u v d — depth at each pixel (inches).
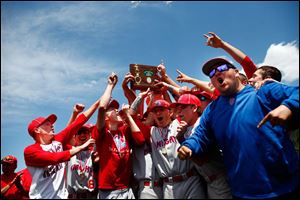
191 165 179.2
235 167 154.4
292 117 144.6
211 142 173.6
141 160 194.1
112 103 202.4
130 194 187.2
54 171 190.7
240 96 162.6
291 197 145.6
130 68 225.0
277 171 147.5
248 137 151.5
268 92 155.3
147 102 230.8
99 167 194.2
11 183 225.5
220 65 168.7
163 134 189.3
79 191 205.3
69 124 231.1
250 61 203.5
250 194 148.6
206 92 215.3
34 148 188.5
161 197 185.9
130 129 196.4
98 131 189.0
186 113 190.5
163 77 233.9
